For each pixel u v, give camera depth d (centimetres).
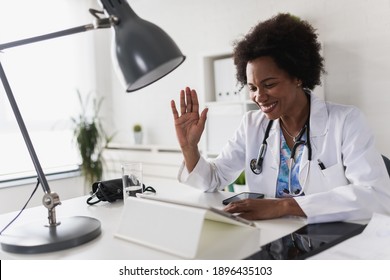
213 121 253
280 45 112
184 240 72
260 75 113
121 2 73
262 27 119
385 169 108
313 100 126
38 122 308
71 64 328
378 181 102
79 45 333
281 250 74
